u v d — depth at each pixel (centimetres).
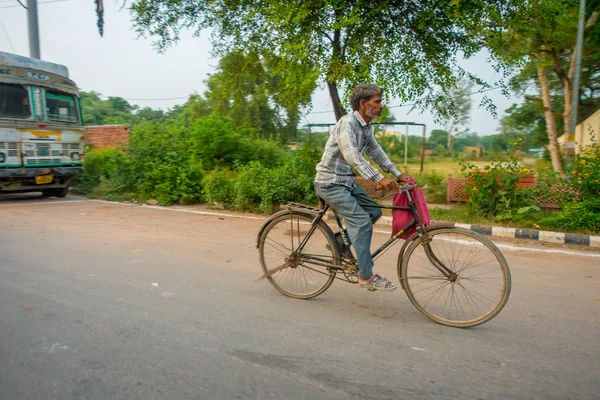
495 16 802
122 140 1620
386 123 1534
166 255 549
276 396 241
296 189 877
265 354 290
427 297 361
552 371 273
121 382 253
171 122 1450
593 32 1330
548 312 375
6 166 1021
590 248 629
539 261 552
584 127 1728
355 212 359
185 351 293
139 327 330
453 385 255
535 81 1708
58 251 560
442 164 2516
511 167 780
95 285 426
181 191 1035
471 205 809
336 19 830
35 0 1334
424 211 355
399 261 364
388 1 824
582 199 728
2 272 464
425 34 905
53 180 1127
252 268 497
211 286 430
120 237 657
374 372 269
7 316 347
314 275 400
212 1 1020
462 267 351
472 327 340
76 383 252
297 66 873
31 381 253
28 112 1057
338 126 355
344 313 367
